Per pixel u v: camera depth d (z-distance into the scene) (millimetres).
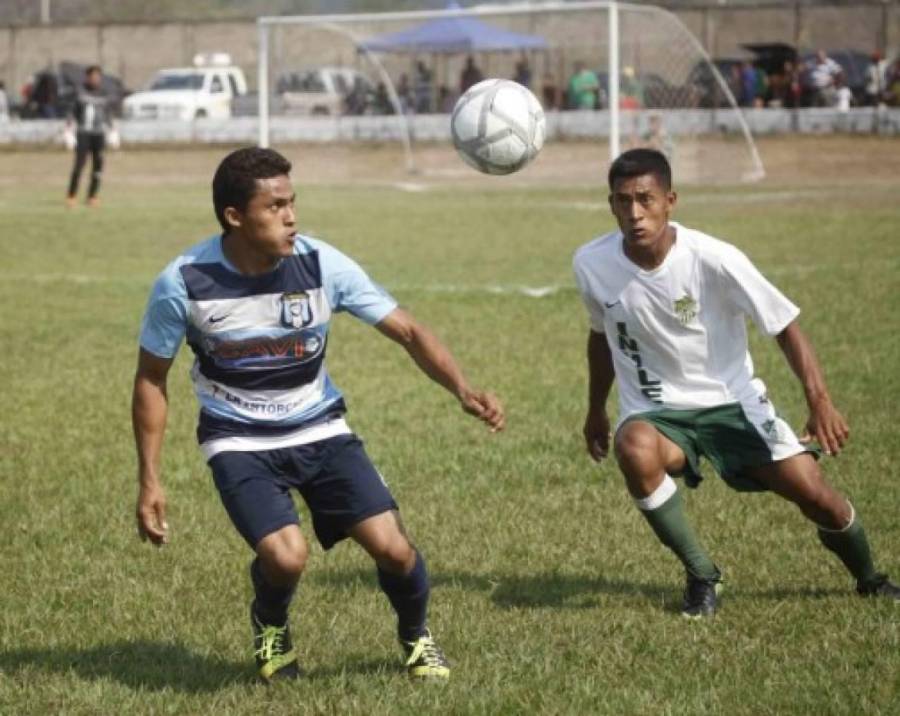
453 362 12250
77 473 20688
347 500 12156
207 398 12352
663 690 12117
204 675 12852
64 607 14930
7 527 18000
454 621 14141
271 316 12008
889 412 23391
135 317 35469
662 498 13992
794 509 18141
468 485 19609
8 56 135625
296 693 12188
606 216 59969
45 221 60094
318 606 14766
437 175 85750
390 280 41156
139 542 17266
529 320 33969
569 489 19422
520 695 12008
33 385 27188
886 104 97500
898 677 12273
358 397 25672
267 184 11625
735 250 13797
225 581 15664
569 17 105125
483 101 16125
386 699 11914
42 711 12055
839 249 45406
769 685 12133
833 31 121062
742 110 93500
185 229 57094
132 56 140500
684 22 115000
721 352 14117
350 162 91938
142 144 103812
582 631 13773
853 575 14695
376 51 97938
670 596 15008
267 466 12195
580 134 89125
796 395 25188
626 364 14312
